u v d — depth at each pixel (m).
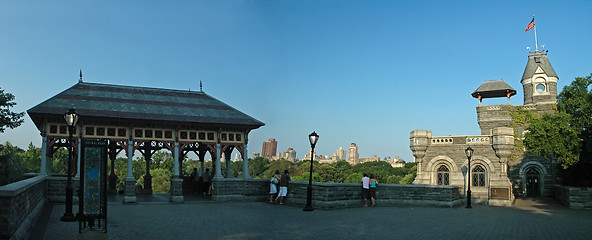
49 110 24.30
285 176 24.86
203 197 29.05
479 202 33.00
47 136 24.45
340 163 169.38
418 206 25.80
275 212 20.58
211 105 31.25
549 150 30.53
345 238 13.49
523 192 39.31
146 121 26.36
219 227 15.38
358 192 24.50
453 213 21.89
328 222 17.11
